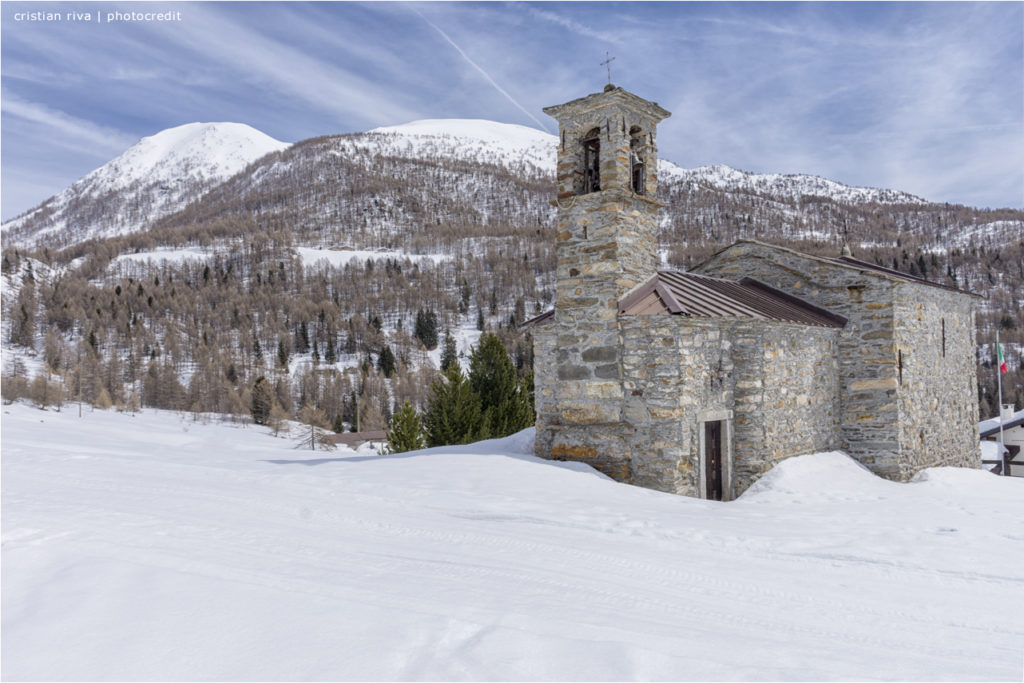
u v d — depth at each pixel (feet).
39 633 14.96
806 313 50.08
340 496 34.42
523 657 14.32
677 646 16.02
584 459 44.06
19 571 19.22
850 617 19.44
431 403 91.20
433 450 55.26
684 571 23.15
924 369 53.52
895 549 26.16
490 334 98.84
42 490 34.65
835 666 15.47
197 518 28.22
